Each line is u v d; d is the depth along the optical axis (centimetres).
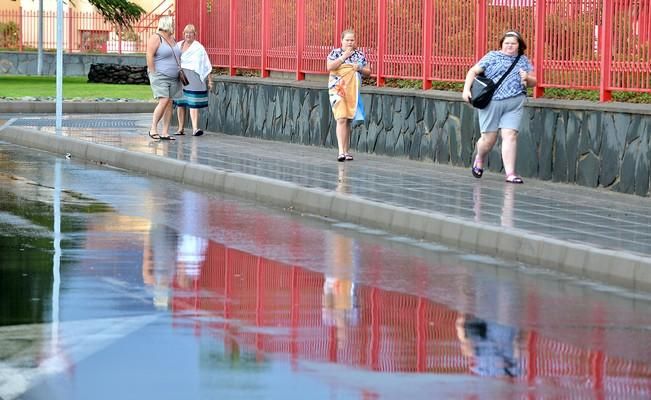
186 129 3475
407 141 2692
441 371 1066
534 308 1352
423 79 2667
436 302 1372
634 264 1492
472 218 1809
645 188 2120
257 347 1138
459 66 2566
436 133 2612
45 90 5244
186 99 3222
